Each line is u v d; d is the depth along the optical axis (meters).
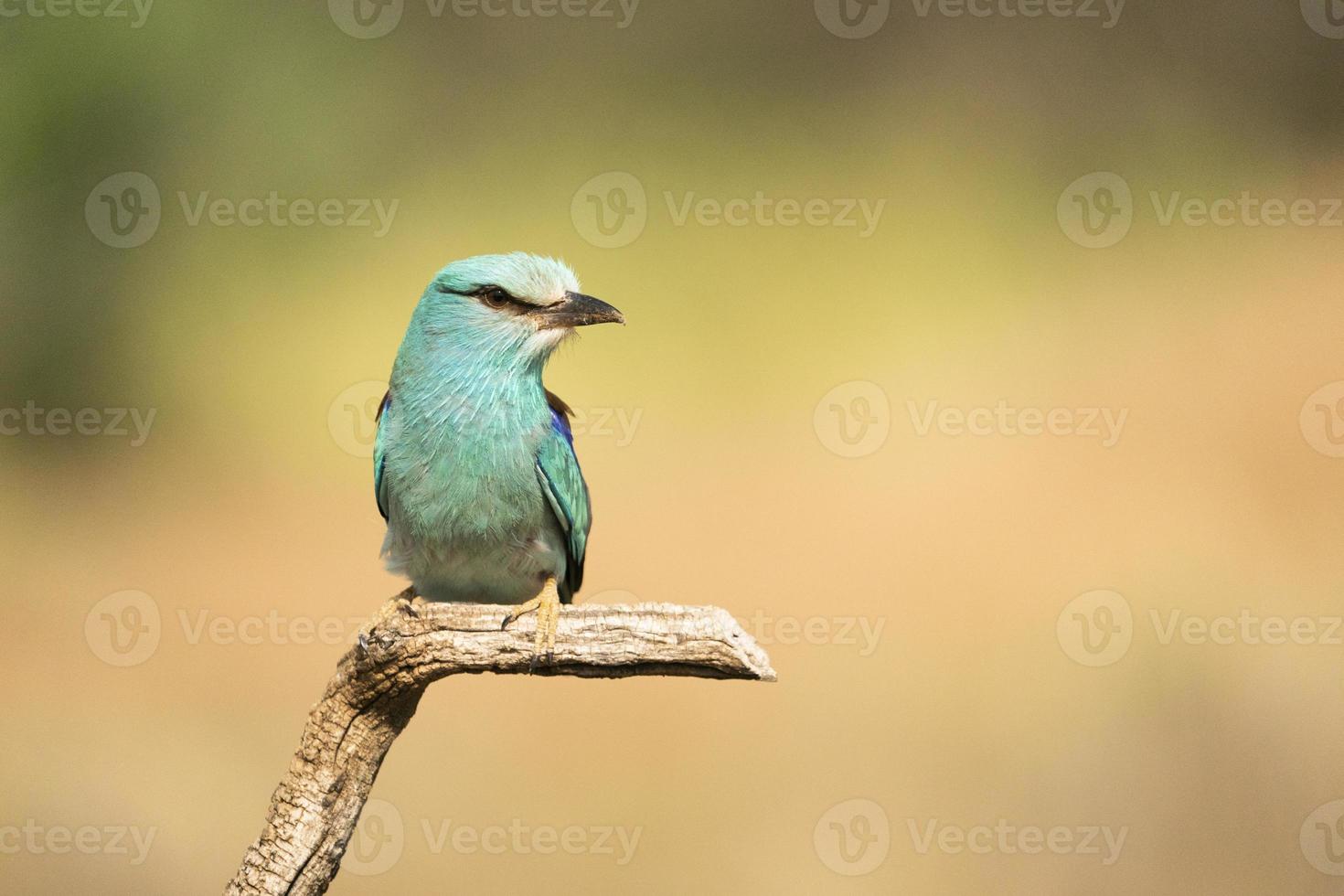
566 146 23.34
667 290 20.69
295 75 21.94
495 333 7.10
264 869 5.91
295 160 21.67
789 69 24.45
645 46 24.59
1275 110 24.27
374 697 5.88
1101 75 24.59
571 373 19.12
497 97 23.09
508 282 7.11
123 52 19.91
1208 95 24.83
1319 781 11.53
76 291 19.23
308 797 5.92
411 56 23.11
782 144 23.55
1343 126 24.11
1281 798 11.48
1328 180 23.20
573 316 7.18
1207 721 12.30
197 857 11.50
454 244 21.44
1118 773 11.80
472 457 7.11
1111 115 24.12
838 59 24.88
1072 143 23.75
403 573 7.44
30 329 18.95
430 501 7.16
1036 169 23.39
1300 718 12.27
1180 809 11.48
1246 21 25.03
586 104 23.98
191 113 20.98
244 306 20.44
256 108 21.45
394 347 19.75
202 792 12.20
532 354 7.17
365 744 5.96
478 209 21.72
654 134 23.45
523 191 22.25
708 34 24.42
